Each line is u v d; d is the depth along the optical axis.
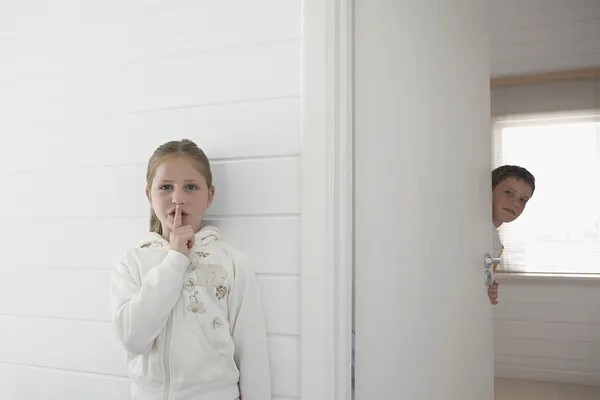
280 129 1.16
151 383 1.06
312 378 1.07
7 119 1.50
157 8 1.33
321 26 1.12
